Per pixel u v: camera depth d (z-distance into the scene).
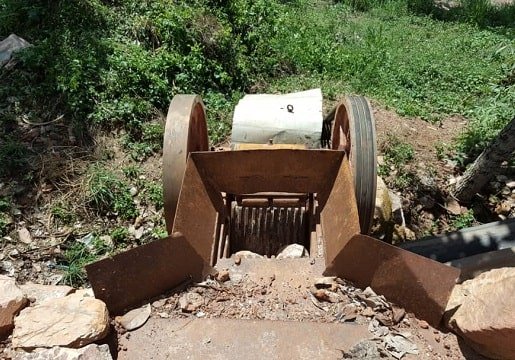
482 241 4.17
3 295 2.78
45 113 6.05
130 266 2.64
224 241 3.46
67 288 2.99
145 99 6.48
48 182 5.41
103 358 2.39
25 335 2.51
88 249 4.90
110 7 7.64
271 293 2.83
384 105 7.38
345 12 11.61
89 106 6.13
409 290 2.66
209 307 2.72
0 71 6.32
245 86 7.69
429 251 4.17
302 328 2.58
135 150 5.95
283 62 8.41
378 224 4.74
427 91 8.15
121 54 6.70
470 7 12.90
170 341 2.54
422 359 2.44
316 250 3.33
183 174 3.44
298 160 3.46
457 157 6.27
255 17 8.80
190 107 3.62
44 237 4.98
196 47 7.17
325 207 3.46
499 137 5.16
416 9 12.75
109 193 5.32
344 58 8.61
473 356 2.47
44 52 6.39
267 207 3.91
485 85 8.26
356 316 2.66
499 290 2.45
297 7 10.98
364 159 3.53
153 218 5.31
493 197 5.90
